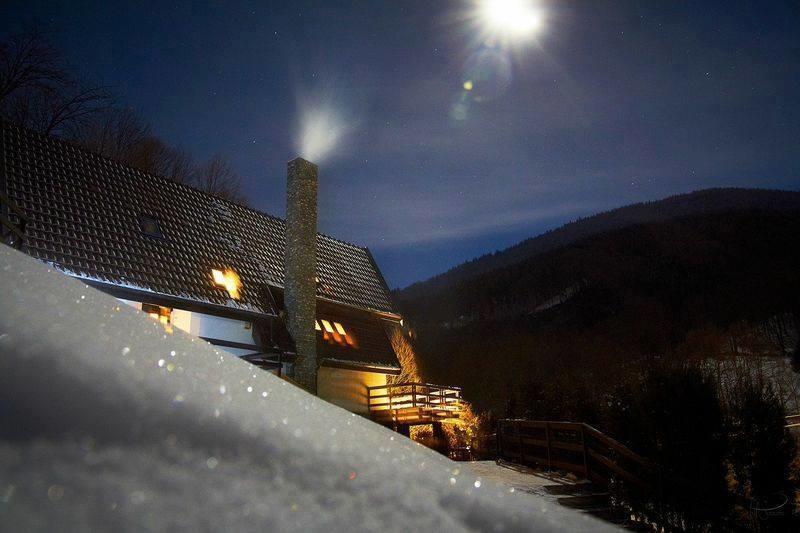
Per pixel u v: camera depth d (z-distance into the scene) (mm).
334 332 20125
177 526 822
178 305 14359
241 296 16281
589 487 9094
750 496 8992
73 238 13273
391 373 21406
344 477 1172
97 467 885
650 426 9195
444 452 19891
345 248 24156
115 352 1268
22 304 1330
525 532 1219
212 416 1169
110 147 27891
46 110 24562
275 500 989
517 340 54219
